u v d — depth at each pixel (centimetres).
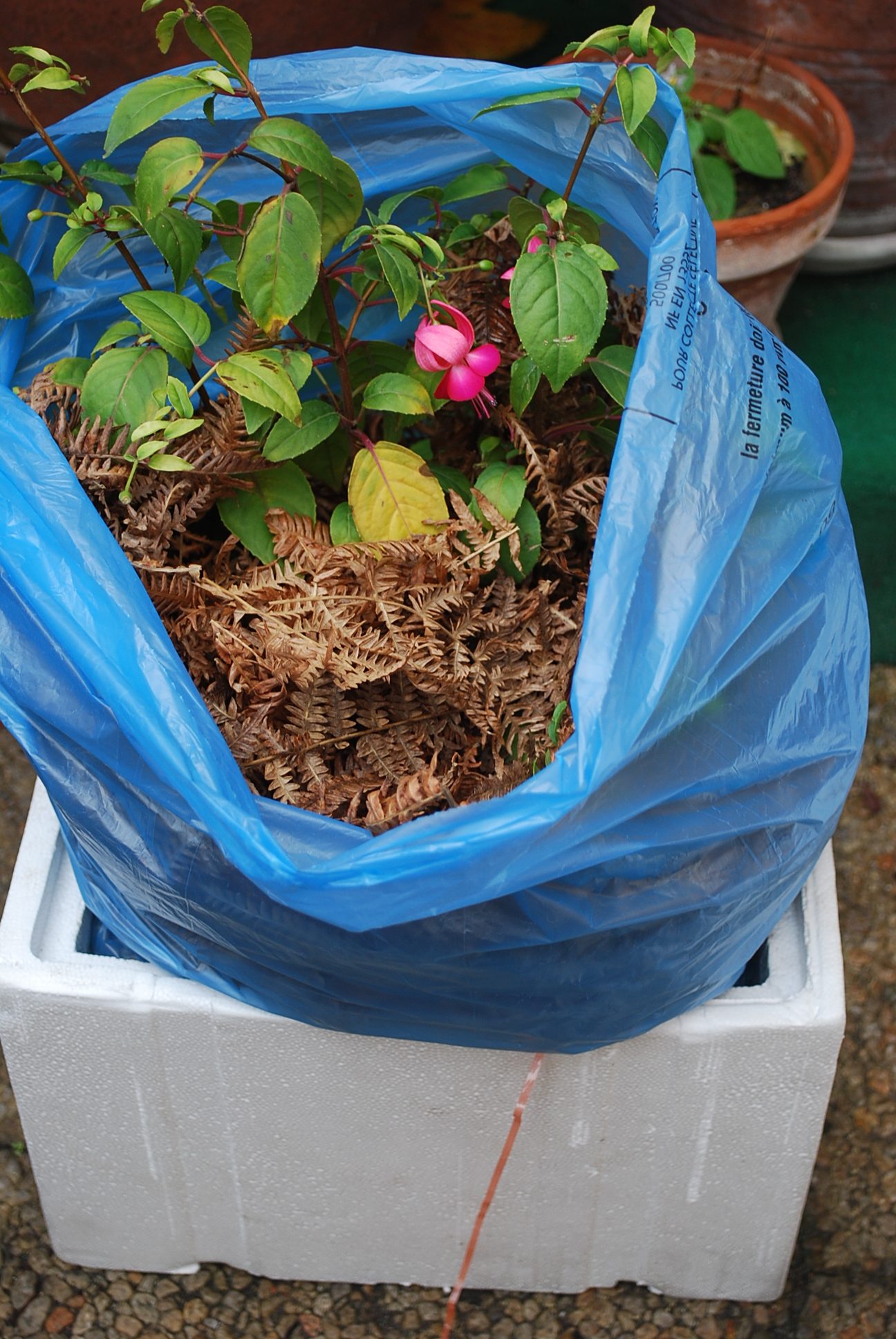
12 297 106
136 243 117
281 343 107
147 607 92
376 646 100
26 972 108
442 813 84
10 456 95
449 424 123
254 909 92
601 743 83
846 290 196
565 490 113
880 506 169
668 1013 103
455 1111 112
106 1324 130
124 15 155
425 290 98
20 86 163
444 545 104
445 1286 132
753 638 95
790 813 97
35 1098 115
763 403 97
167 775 87
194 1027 107
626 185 106
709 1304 132
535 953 92
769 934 112
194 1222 126
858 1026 149
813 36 177
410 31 180
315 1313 131
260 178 115
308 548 105
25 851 117
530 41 207
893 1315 129
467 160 116
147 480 105
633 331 115
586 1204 120
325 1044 107
